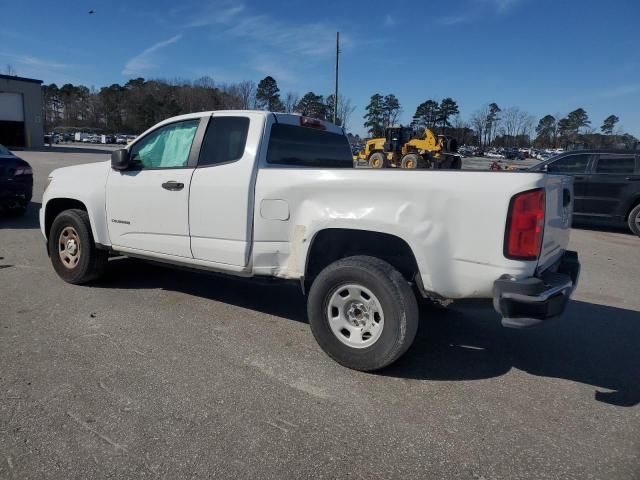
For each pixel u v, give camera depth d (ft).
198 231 14.64
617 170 35.17
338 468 8.60
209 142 14.76
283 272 13.34
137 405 10.27
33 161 85.05
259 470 8.46
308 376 11.84
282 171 13.17
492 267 10.71
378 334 11.73
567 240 13.67
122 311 15.67
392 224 11.50
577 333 15.49
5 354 12.36
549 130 357.20
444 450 9.20
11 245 24.35
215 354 12.84
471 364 12.94
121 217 16.52
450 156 94.99
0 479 8.00
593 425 10.21
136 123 287.48
